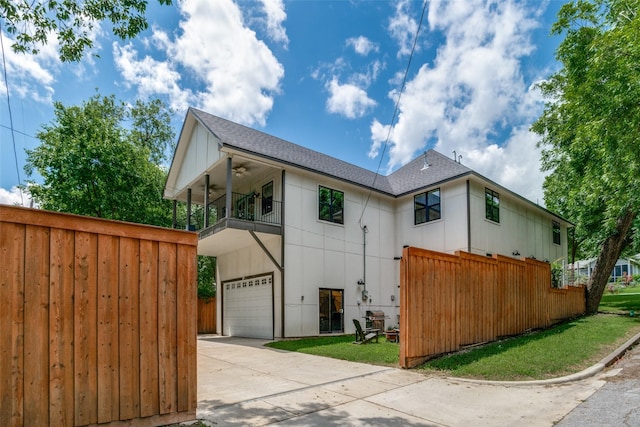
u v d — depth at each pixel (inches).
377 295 604.7
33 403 120.6
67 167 633.0
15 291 121.2
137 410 144.3
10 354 118.0
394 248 647.8
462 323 312.7
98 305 139.0
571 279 801.6
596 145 364.2
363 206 611.8
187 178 604.7
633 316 501.7
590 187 448.8
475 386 217.8
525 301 397.4
